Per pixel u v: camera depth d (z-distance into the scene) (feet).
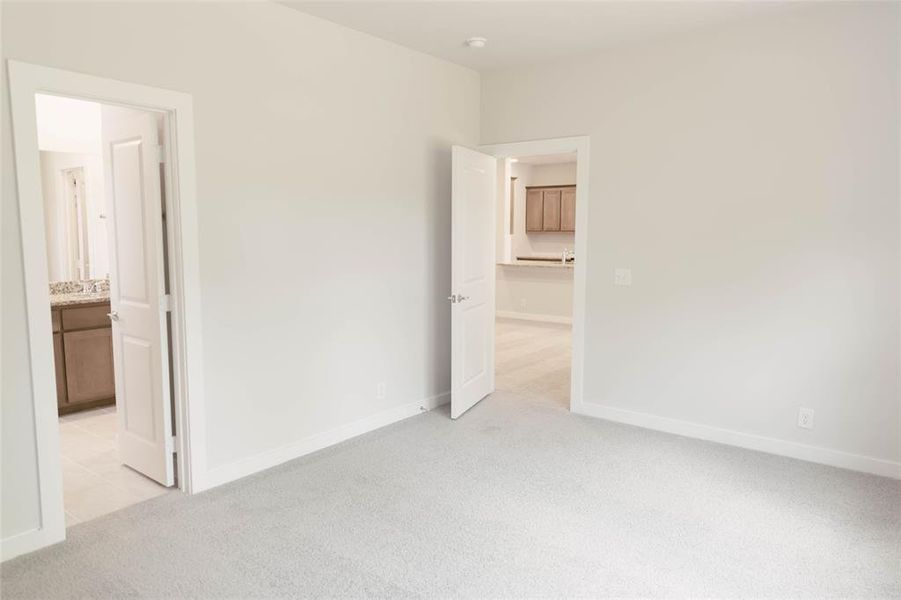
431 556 8.60
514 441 13.26
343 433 13.25
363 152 13.14
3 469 8.34
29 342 8.43
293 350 12.03
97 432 13.85
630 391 14.43
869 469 11.55
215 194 10.46
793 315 12.16
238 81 10.64
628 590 7.80
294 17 11.48
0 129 7.97
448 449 12.76
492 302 16.75
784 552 8.70
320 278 12.45
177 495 10.52
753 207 12.45
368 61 13.05
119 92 9.06
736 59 12.40
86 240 16.44
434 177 15.12
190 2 9.86
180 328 10.25
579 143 14.70
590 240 14.71
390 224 13.99
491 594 7.72
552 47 13.88
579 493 10.66
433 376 15.75
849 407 11.68
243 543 8.93
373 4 11.19
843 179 11.44
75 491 10.69
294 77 11.57
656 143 13.57
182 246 10.03
